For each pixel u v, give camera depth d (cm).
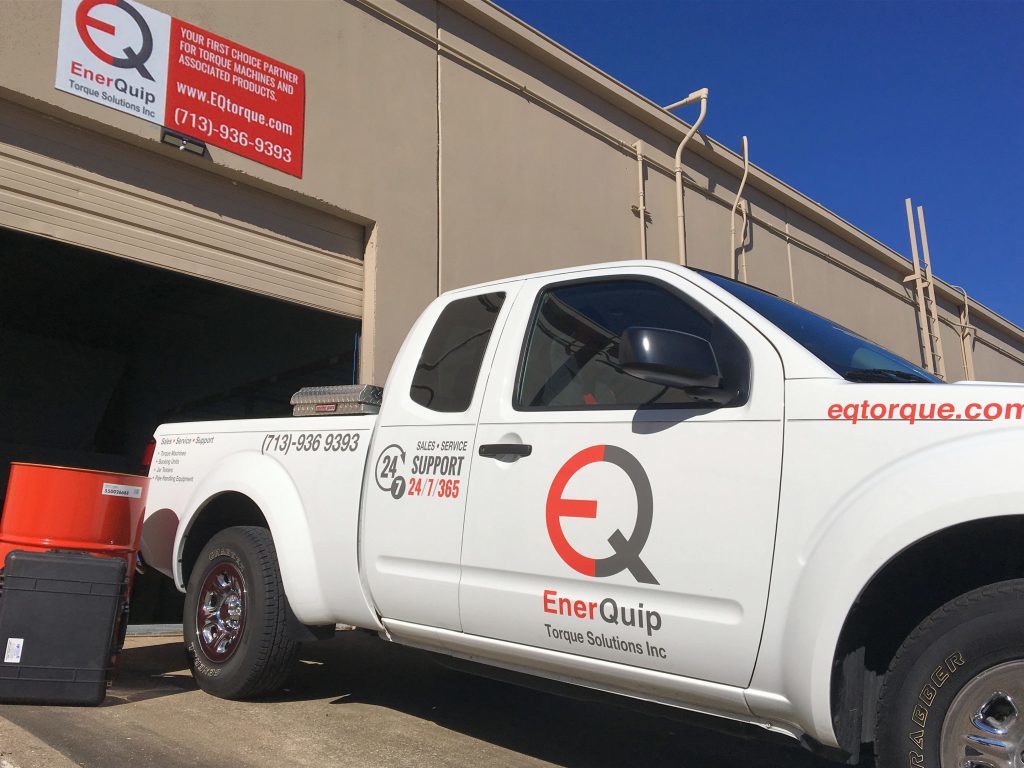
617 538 295
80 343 1944
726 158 1429
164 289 1443
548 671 323
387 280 899
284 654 418
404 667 548
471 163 1012
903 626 266
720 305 308
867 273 1819
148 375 2017
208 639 446
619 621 290
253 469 444
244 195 816
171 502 496
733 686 268
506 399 350
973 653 230
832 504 254
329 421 425
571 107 1168
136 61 730
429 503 359
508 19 1065
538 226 1085
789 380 277
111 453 2164
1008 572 250
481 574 334
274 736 377
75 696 404
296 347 1347
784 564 259
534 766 360
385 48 938
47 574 408
